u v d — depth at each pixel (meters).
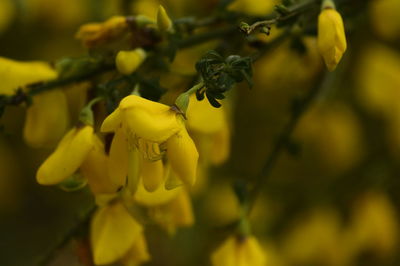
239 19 0.38
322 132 0.48
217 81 0.32
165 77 0.39
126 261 0.36
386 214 0.46
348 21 0.41
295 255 0.48
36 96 0.36
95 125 0.35
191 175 0.31
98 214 0.35
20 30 0.48
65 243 0.37
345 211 0.48
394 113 0.46
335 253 0.47
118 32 0.36
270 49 0.38
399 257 0.48
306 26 0.37
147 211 0.36
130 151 0.32
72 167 0.33
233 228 0.38
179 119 0.32
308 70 0.42
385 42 0.47
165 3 0.42
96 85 0.36
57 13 0.47
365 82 0.46
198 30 0.40
